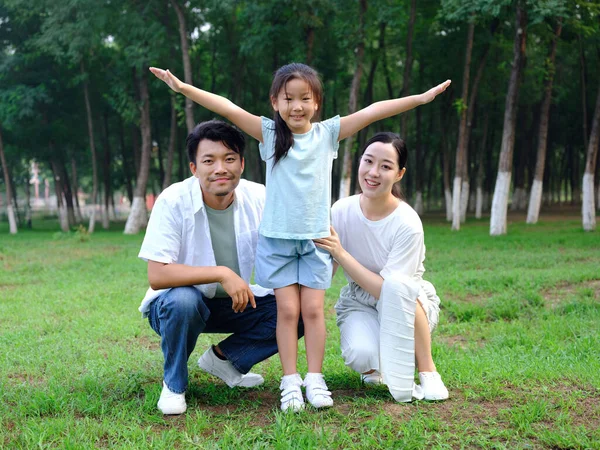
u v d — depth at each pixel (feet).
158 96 80.38
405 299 11.00
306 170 10.66
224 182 10.85
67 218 87.97
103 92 81.30
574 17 53.21
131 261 38.40
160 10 66.85
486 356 14.70
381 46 74.38
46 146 84.38
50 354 15.64
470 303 22.25
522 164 95.66
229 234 11.72
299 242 10.91
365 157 11.46
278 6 57.26
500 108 87.61
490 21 61.93
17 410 11.10
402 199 12.05
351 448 9.04
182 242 11.35
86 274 33.04
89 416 10.92
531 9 47.50
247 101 82.12
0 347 16.75
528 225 60.59
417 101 10.92
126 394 11.96
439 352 15.28
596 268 28.86
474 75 72.95
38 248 50.29
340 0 54.85
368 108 11.14
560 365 13.37
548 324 18.49
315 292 11.12
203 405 11.41
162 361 14.71
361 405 10.94
